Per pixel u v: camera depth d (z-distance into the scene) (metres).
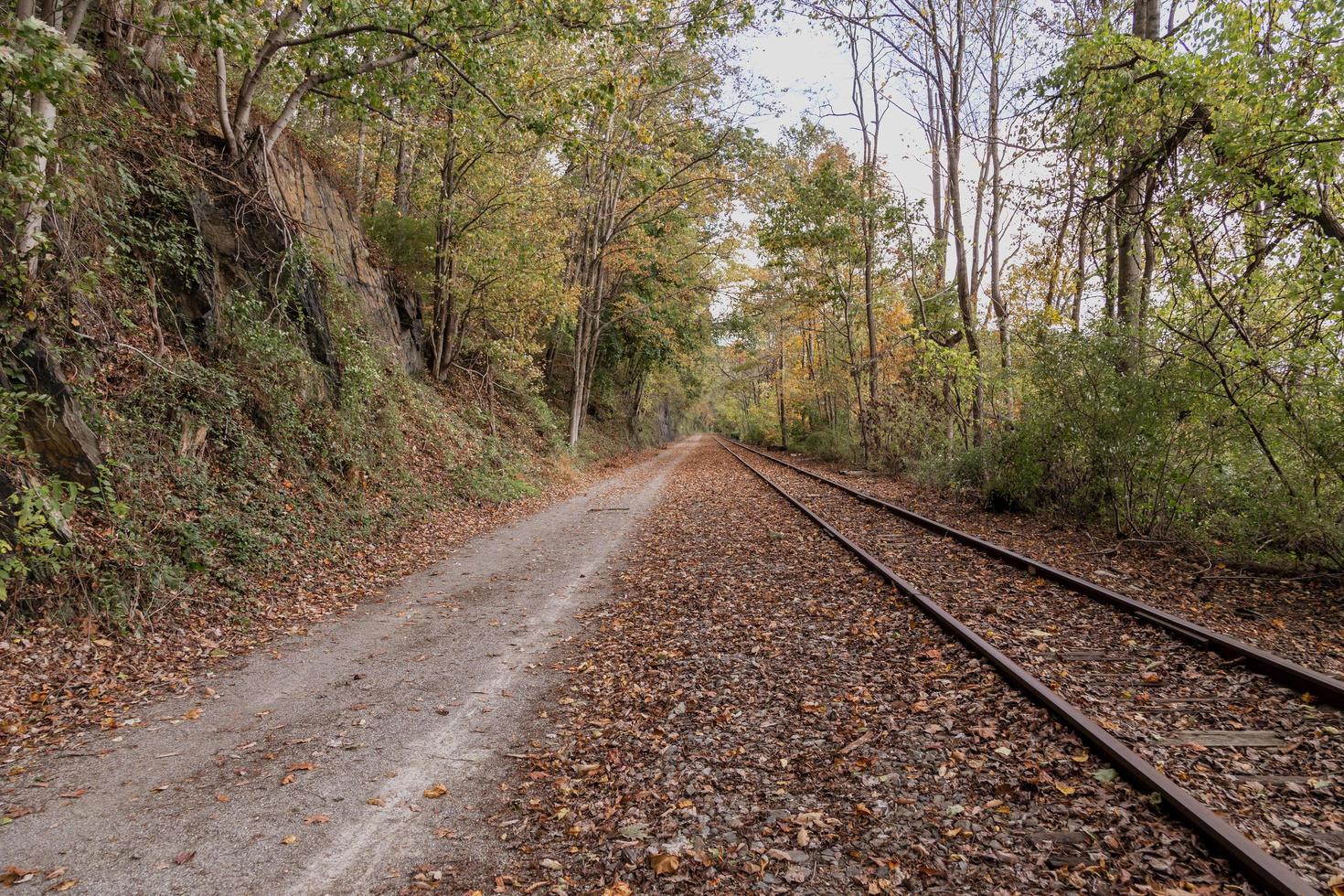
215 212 10.92
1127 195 10.80
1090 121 10.42
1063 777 3.82
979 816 3.55
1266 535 8.48
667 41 19.75
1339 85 7.43
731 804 3.84
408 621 7.60
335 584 8.82
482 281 19.67
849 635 6.36
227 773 4.33
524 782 4.21
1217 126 8.22
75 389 7.39
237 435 9.49
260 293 11.16
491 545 11.88
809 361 35.75
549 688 5.66
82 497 6.86
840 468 26.91
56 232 7.72
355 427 12.47
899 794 3.80
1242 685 4.93
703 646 6.36
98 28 9.84
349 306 14.23
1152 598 7.18
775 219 23.58
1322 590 7.33
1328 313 7.90
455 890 3.24
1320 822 3.37
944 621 6.18
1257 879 2.88
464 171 18.45
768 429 49.91
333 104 15.38
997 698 4.79
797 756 4.30
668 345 33.50
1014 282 18.64
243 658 6.40
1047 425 11.95
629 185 25.45
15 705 5.05
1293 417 8.08
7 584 5.82
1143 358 10.15
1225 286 9.14
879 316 28.33
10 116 5.73
